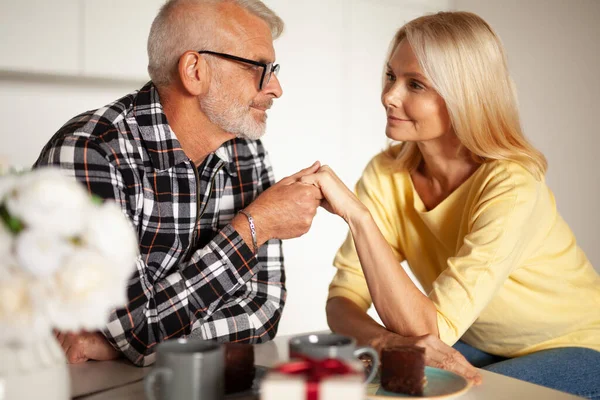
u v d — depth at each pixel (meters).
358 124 4.33
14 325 0.66
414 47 1.47
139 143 1.37
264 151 1.65
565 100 3.24
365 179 1.78
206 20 1.37
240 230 1.31
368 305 1.62
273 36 1.53
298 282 4.04
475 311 1.35
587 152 3.10
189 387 0.78
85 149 1.26
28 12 3.24
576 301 1.60
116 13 3.46
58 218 0.65
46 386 0.73
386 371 0.98
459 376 1.01
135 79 3.56
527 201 1.43
